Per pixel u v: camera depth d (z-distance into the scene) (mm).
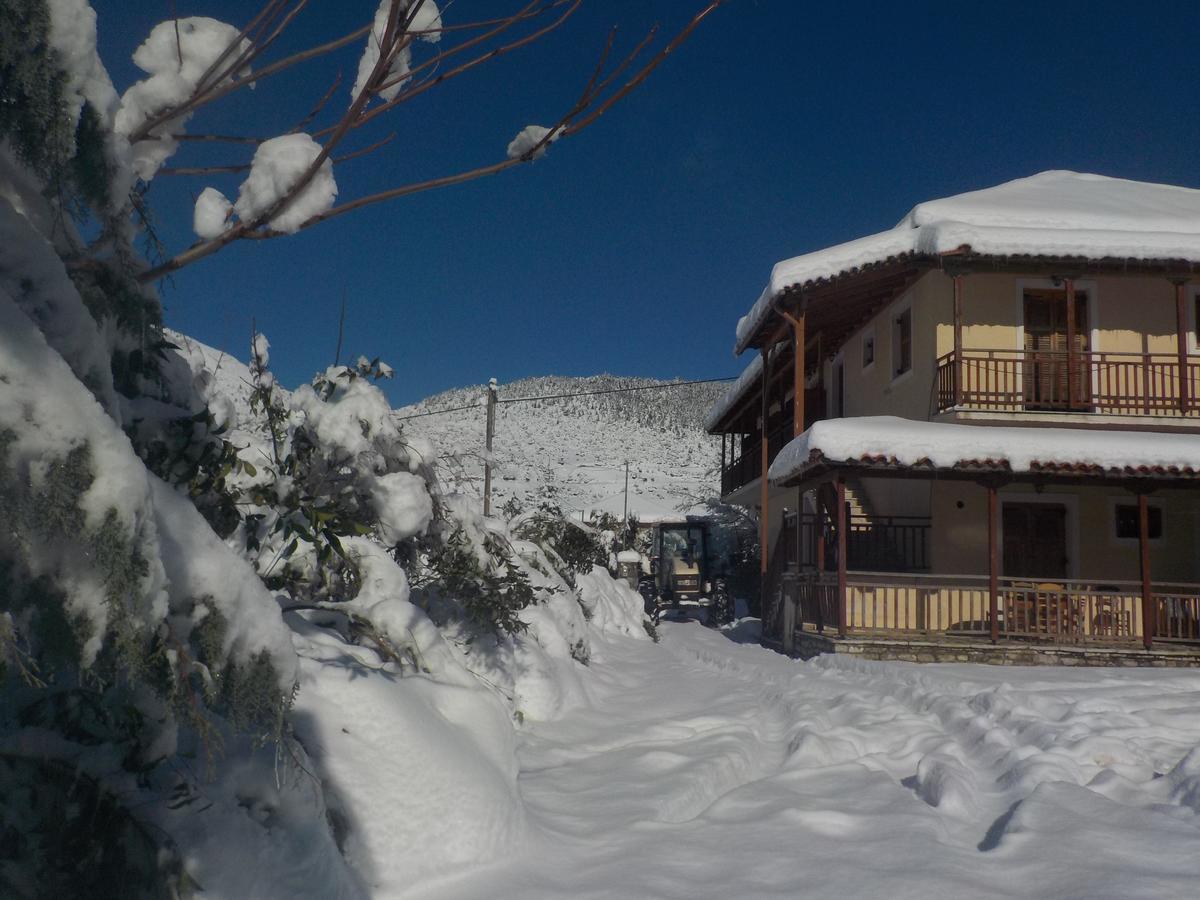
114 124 1938
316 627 5047
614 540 27484
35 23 1766
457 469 7508
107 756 2682
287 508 4551
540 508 15742
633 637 16812
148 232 2223
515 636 7914
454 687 4750
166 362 3594
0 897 2445
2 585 1819
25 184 2113
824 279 16047
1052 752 6320
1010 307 16281
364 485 5703
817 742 6672
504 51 1961
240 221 1938
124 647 1937
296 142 1909
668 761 5945
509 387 192625
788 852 4246
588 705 8375
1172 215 17406
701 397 180125
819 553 15438
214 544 2373
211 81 2088
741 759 6266
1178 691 9789
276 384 5535
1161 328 16422
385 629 4941
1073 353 15328
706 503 37625
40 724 2639
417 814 3748
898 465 13359
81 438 1797
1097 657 13273
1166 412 15461
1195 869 3951
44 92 1797
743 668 12523
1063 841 4348
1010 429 14062
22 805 2551
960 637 13938
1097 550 16078
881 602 15969
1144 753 6543
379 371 6297
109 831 2602
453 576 6883
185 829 2732
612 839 4426
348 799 3600
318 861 3082
